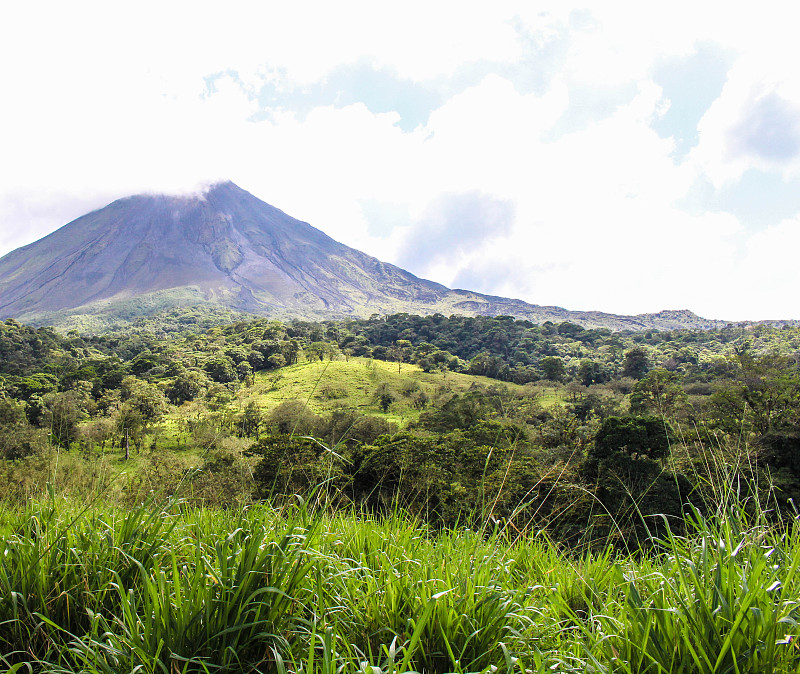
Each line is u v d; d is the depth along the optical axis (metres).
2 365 99.62
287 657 2.02
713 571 2.17
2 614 2.22
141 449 27.22
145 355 119.88
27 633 2.22
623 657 2.00
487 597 2.24
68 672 1.87
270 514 2.93
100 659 1.88
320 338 157.50
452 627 2.11
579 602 2.94
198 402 63.22
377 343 176.12
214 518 3.38
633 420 23.16
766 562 2.30
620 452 22.05
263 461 18.62
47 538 2.75
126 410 25.36
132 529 2.75
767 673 1.75
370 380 94.75
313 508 2.90
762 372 27.38
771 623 1.81
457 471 20.50
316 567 2.42
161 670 1.91
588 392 75.25
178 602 2.03
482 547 3.08
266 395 80.62
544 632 2.26
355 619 2.27
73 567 2.43
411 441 22.47
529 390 80.88
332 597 2.36
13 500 4.14
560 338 172.50
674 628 1.94
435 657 2.07
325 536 2.88
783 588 1.97
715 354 121.56
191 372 90.69
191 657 1.90
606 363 135.00
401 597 2.27
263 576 2.19
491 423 30.86
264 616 2.10
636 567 3.03
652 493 16.83
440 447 22.89
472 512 3.47
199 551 2.43
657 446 20.95
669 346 155.25
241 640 2.04
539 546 3.70
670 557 2.65
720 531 2.61
